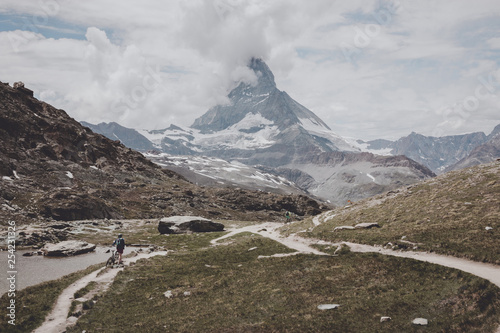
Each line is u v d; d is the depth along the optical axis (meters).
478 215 43.75
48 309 29.48
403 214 55.78
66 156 194.50
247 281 36.66
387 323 22.88
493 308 21.64
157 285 37.88
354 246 43.75
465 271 28.11
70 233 73.50
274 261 42.84
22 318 26.81
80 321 27.25
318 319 24.81
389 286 29.14
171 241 72.69
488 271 28.05
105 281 38.91
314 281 33.38
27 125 186.12
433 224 45.75
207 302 31.58
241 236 71.88
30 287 35.12
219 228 93.19
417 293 26.55
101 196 155.12
